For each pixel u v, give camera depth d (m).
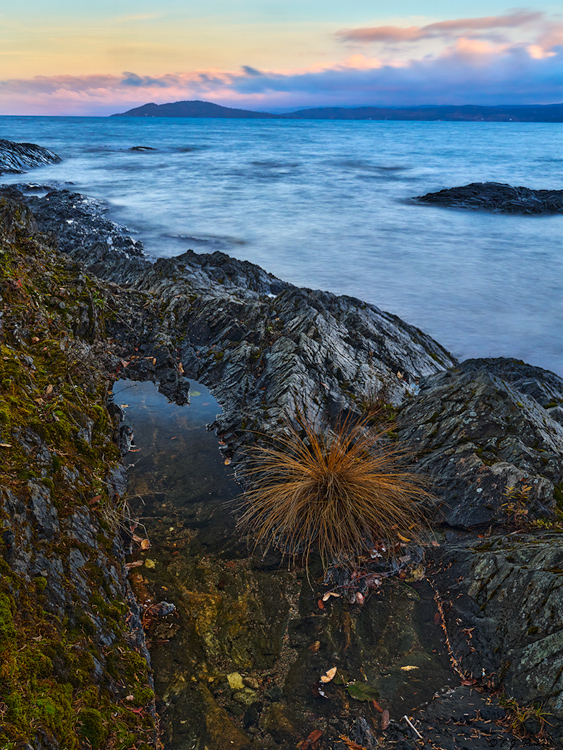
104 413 5.33
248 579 3.95
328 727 2.86
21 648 2.46
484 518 4.19
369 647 3.38
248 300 9.74
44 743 2.14
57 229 18.91
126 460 5.31
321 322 7.99
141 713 2.73
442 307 13.59
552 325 12.32
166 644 3.37
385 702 2.99
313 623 3.57
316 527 4.32
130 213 25.97
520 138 109.19
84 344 6.69
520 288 15.32
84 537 3.52
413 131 150.25
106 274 12.28
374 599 3.75
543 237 23.19
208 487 4.99
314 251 19.56
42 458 3.78
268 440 5.33
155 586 3.83
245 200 31.06
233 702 3.00
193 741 2.77
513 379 7.09
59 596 2.91
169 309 8.86
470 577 3.67
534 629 3.02
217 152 66.88
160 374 7.18
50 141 78.75
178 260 12.31
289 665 3.26
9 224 9.21
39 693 2.32
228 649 3.36
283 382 6.17
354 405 6.03
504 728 2.72
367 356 7.70
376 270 17.12
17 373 4.62
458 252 20.02
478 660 3.17
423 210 29.89
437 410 5.50
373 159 59.72
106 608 3.15
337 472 4.50
